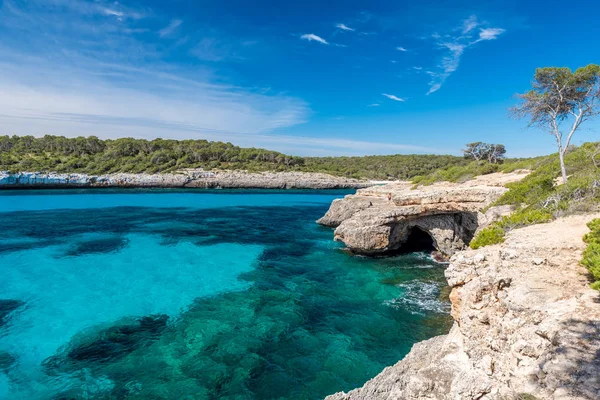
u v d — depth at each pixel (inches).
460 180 1749.5
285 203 2832.2
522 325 269.3
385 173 5162.4
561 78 732.7
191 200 2832.2
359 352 573.3
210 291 857.5
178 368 531.8
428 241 1389.0
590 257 313.1
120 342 610.5
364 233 1152.8
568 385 200.2
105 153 4311.0
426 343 429.4
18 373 521.7
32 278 932.6
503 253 386.0
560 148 762.2
